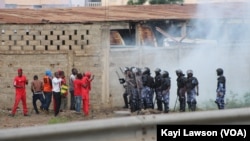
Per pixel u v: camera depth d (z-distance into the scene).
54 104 53.88
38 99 56.19
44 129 14.73
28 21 60.88
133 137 15.84
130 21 60.69
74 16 65.00
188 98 54.62
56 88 53.91
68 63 60.09
